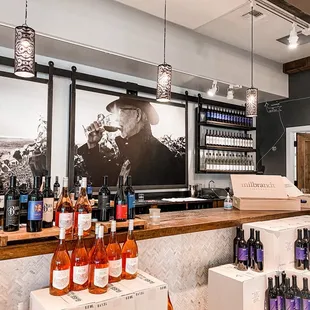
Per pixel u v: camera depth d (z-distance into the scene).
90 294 1.39
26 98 3.38
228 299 1.95
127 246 1.63
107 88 4.04
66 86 3.74
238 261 2.13
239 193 2.91
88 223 1.62
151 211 2.10
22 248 1.46
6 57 3.28
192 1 3.19
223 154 5.30
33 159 3.39
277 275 2.01
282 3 1.98
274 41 4.46
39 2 2.96
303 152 5.40
